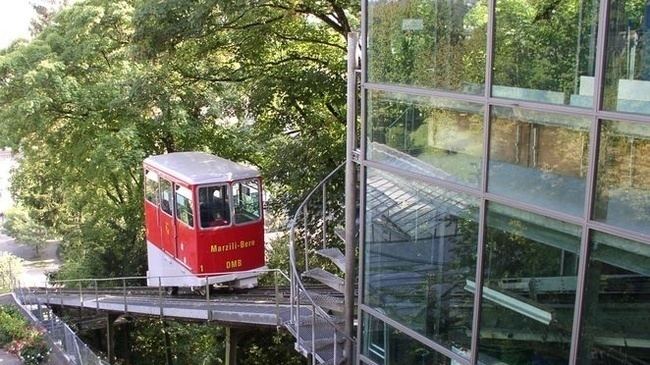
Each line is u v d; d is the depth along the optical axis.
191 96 20.88
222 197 15.05
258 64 19.12
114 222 25.69
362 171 8.34
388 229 8.04
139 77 19.48
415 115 7.49
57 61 19.58
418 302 7.68
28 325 15.52
